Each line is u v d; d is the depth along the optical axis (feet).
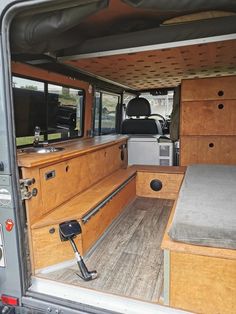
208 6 4.51
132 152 14.03
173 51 7.95
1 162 4.88
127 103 17.24
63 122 11.06
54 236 6.48
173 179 11.96
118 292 5.71
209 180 8.13
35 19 4.95
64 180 7.87
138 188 12.60
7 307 5.41
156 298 5.46
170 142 13.30
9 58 4.66
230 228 4.53
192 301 4.74
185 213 5.30
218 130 11.30
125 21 7.65
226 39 6.72
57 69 9.85
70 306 4.98
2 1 4.34
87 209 7.38
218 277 4.51
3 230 5.17
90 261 7.03
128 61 9.21
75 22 4.91
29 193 5.91
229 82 10.80
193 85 11.28
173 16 7.22
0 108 4.73
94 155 9.98
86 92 12.38
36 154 7.16
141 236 8.54
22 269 5.24
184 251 4.61
